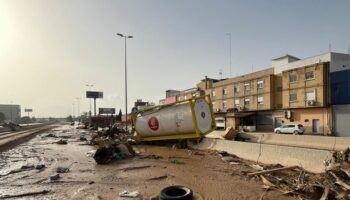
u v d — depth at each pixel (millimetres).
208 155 16672
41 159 16125
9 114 163500
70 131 52406
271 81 41750
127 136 27141
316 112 34844
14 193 8719
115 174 11445
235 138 23938
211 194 8289
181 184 9570
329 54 34125
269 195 8062
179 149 20234
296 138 19750
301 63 37500
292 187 8492
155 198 7852
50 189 9125
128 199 7906
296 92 37438
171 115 21469
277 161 12625
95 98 93625
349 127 31453
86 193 8578
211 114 21547
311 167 10773
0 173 11922
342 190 7414
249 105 46031
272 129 41688
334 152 9984
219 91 53938
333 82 33594
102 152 14375
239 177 10430
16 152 20078
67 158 16250
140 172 11789
